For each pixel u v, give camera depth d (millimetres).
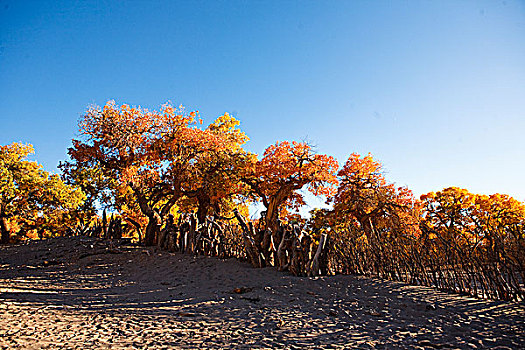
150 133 21438
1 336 4285
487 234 7695
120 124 20531
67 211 34312
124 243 20641
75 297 8117
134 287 9977
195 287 9461
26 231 37562
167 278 11320
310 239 11188
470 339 4480
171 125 21594
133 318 5812
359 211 30938
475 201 34062
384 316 5914
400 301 7051
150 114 21438
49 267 14742
